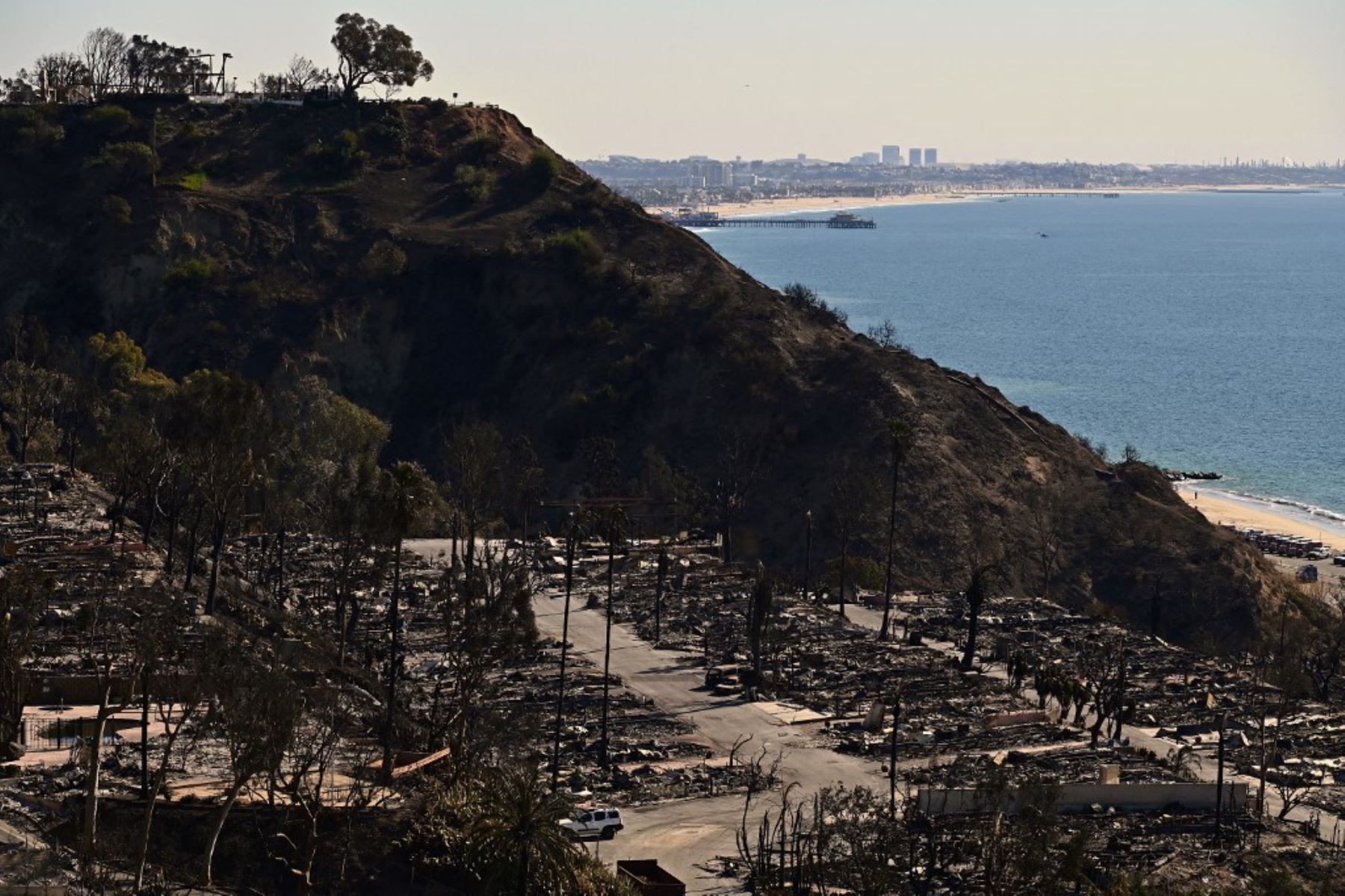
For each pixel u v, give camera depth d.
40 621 134.12
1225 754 146.50
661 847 116.44
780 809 124.50
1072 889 111.00
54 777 105.19
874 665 168.75
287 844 100.88
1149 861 116.69
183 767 108.00
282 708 98.88
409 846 102.25
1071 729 149.88
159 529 179.75
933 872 109.12
